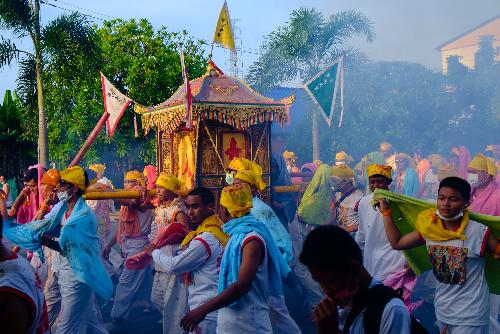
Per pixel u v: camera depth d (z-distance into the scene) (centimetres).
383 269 557
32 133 1823
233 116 764
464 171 1161
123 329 727
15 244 558
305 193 798
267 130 807
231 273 412
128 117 2256
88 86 2053
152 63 2370
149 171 1022
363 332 244
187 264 452
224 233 465
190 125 739
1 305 262
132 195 688
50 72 1730
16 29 1695
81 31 1748
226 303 392
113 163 2314
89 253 551
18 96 1767
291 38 1908
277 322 537
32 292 274
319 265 233
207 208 471
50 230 551
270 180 805
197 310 391
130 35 2388
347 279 237
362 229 580
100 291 553
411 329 248
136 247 758
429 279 781
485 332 431
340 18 1905
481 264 425
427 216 434
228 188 427
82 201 565
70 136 2239
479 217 429
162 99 2392
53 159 2238
